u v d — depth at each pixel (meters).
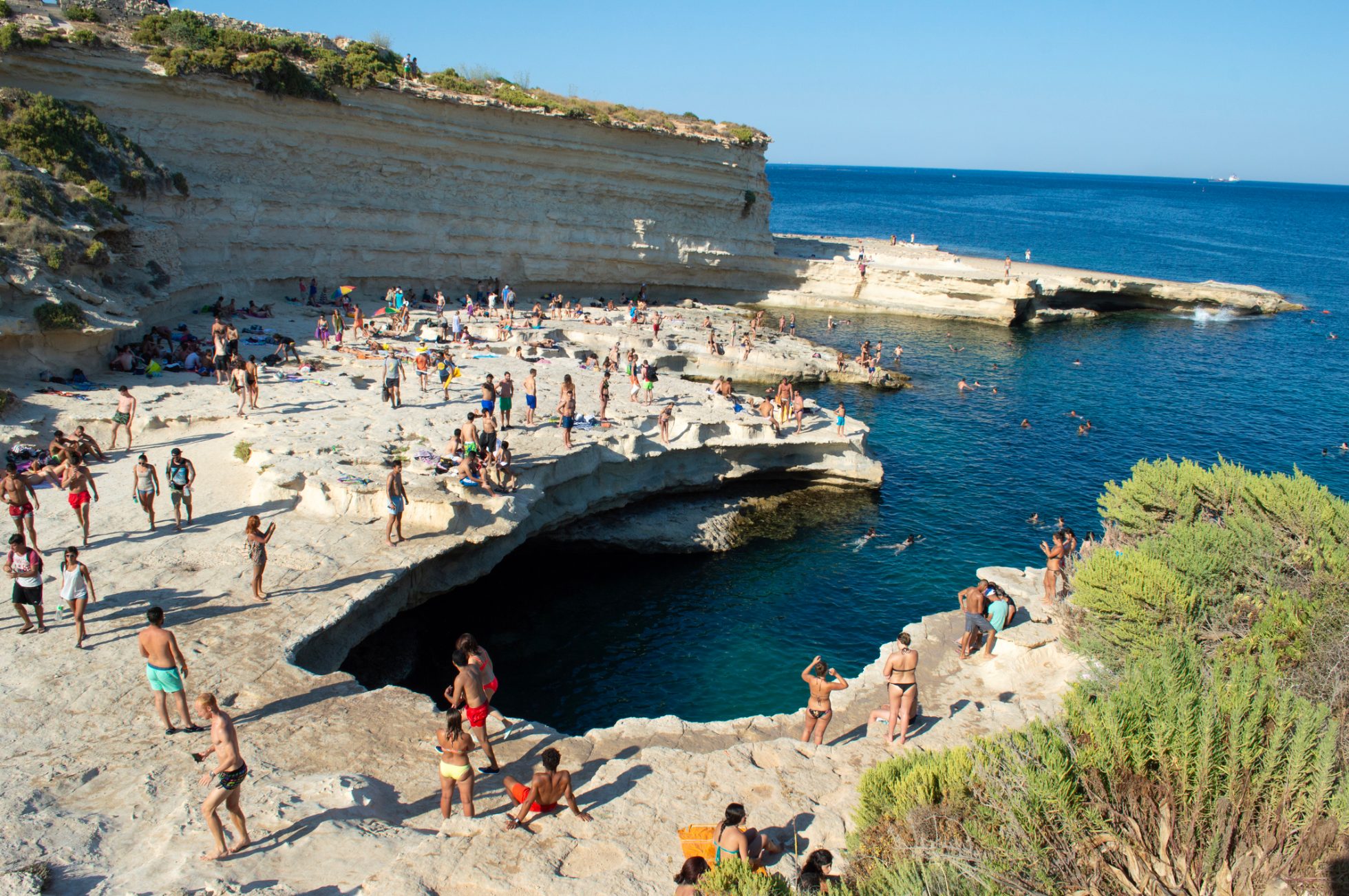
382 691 15.92
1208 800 10.11
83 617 16.08
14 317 28.12
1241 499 19.33
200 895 10.16
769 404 35.03
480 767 13.88
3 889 10.05
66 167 35.62
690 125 69.81
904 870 9.05
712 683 23.20
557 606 26.77
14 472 18.89
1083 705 11.95
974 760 10.87
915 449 40.38
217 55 43.69
